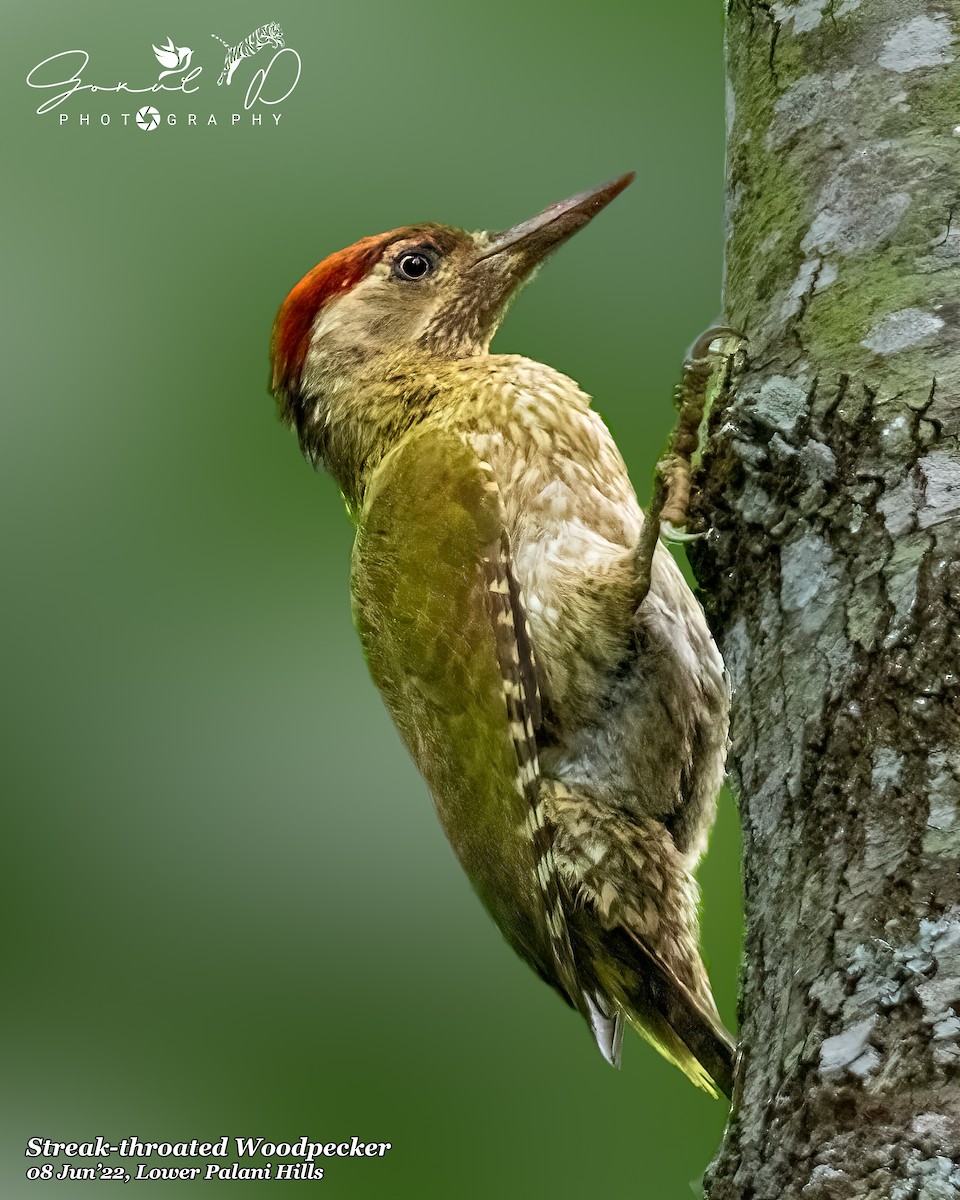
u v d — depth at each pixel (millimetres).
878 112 5809
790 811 4750
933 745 4484
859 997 4207
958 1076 3963
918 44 5875
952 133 5621
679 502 6707
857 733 4648
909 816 4422
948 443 4938
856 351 5293
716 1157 4469
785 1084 4273
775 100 6156
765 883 4770
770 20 6352
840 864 4492
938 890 4258
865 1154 3967
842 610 4891
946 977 4105
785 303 5664
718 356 6688
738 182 6227
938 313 5219
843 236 5625
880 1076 4055
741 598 5379
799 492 5207
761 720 5031
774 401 5387
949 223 5418
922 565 4746
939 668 4566
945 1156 3861
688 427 6844
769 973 4602
